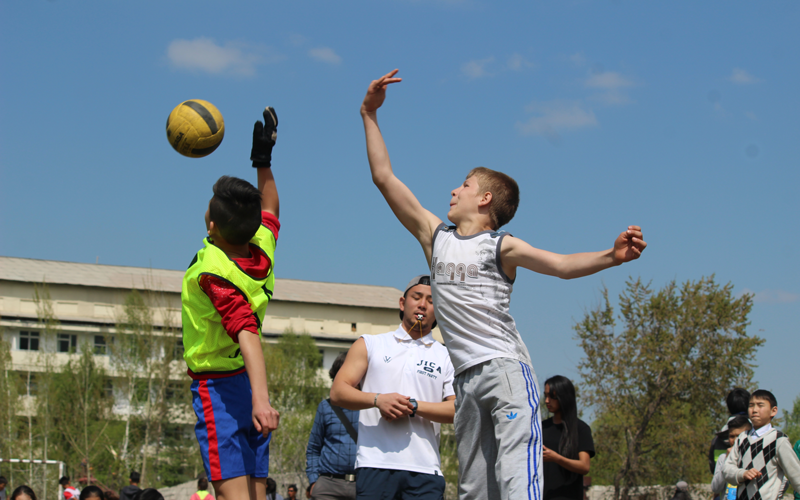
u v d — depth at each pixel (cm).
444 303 358
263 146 398
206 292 323
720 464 706
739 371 3150
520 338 360
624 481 3069
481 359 343
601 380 3159
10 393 3769
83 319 5188
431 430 463
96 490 813
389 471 450
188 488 3212
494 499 345
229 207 324
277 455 3575
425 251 392
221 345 330
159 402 4034
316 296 6194
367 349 477
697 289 3234
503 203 370
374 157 404
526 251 340
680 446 3019
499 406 335
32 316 5075
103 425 3881
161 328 4359
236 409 333
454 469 3000
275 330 5869
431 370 475
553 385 563
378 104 410
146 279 5694
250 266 336
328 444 595
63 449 3797
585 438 557
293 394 4181
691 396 3181
